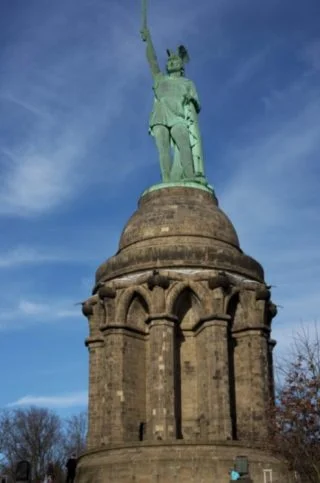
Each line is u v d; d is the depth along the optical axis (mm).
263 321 57406
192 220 60344
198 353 55719
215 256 57781
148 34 71750
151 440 50031
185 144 65562
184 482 47688
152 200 63219
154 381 52938
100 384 57906
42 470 115438
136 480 48281
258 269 60594
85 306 61000
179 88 67562
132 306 57000
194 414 54406
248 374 55781
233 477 37812
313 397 41344
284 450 43562
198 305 56406
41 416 128625
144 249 58094
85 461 53062
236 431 54219
